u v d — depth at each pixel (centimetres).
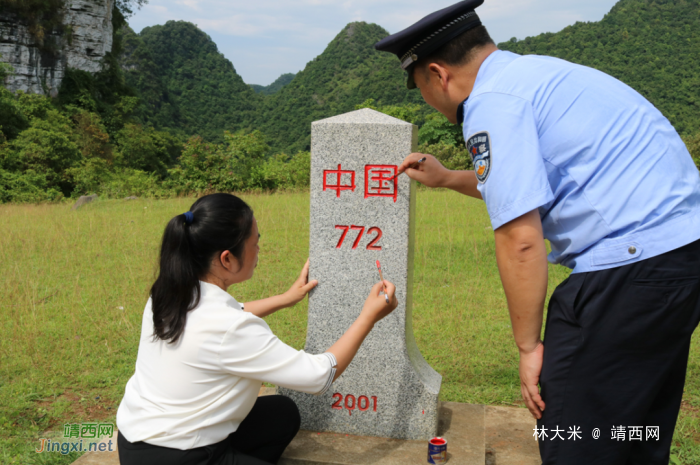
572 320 153
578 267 155
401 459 225
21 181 2206
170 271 165
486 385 331
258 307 238
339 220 243
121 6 4603
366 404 246
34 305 477
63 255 700
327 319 249
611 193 146
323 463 222
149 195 1628
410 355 249
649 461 170
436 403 240
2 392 328
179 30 10106
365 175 238
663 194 143
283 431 205
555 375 156
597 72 157
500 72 159
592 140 147
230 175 1742
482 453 228
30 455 264
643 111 150
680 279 142
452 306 469
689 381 327
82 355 383
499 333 411
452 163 1870
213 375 164
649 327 145
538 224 149
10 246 742
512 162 148
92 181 2470
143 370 171
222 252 171
